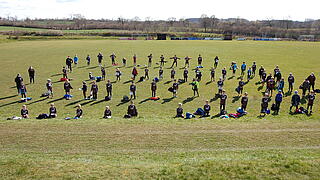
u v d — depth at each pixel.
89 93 30.73
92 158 14.29
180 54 58.38
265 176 11.50
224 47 71.88
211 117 22.70
